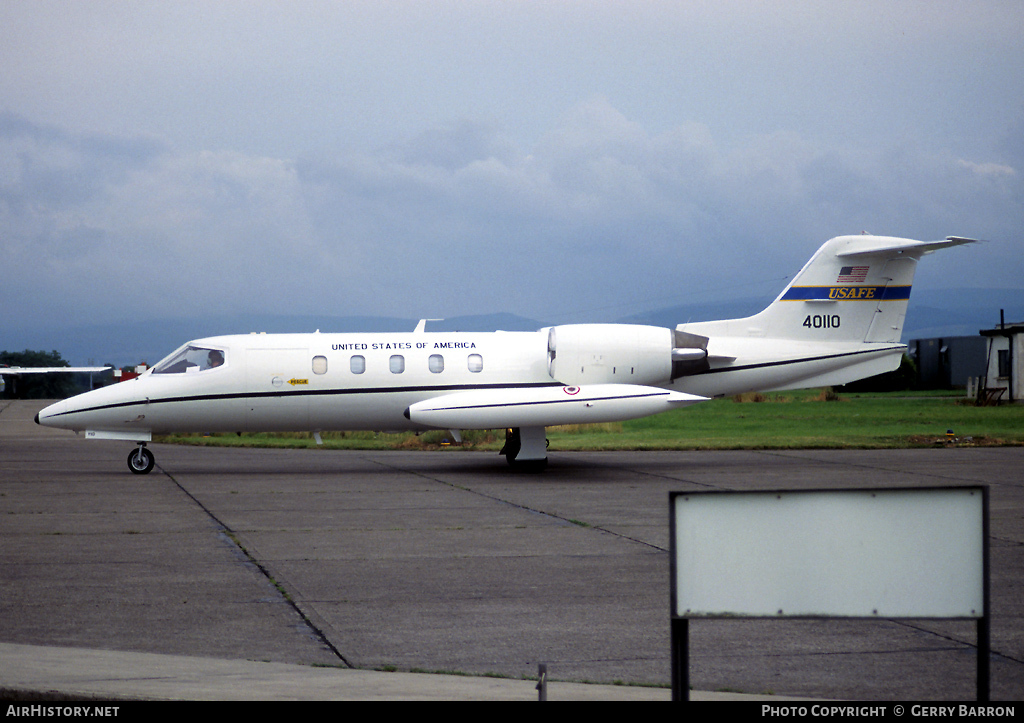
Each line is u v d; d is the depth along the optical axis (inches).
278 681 1050.1
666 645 1245.1
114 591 1545.3
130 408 3363.7
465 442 4985.2
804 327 3686.0
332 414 3472.0
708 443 4520.2
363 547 1940.2
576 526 2206.0
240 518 2338.8
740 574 836.6
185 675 1070.4
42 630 1304.1
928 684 1083.9
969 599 818.8
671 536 844.6
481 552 1887.3
